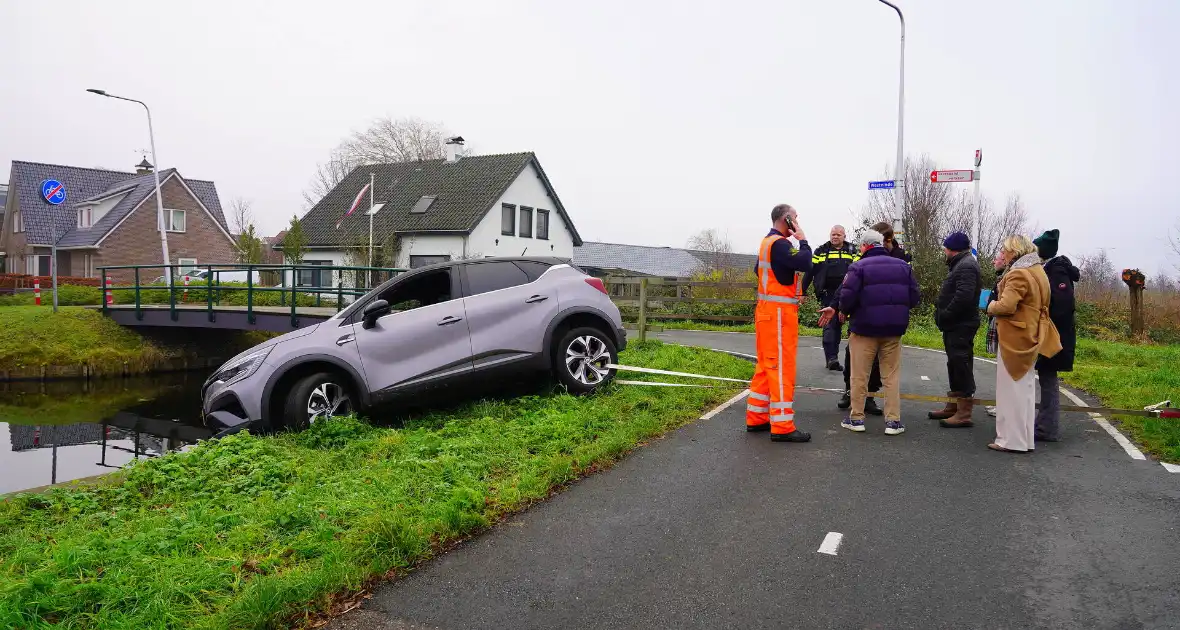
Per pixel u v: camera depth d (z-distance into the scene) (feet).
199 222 149.07
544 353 27.12
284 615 11.41
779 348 21.86
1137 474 18.53
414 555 13.64
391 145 210.38
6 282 114.73
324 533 13.98
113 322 68.13
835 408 27.09
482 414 25.32
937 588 12.36
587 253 206.39
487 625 11.34
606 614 11.63
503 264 28.02
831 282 34.86
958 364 23.75
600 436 21.59
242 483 18.33
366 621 11.51
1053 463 19.57
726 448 21.26
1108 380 31.96
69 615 11.07
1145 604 11.69
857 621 11.30
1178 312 65.21
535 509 16.40
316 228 123.24
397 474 17.95
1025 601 11.87
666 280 70.69
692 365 34.40
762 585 12.55
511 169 117.50
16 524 16.21
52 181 142.20
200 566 12.57
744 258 210.79
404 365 25.62
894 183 59.11
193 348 71.46
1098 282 88.22
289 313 55.47
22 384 58.59
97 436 38.91
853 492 17.28
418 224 113.29
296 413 24.48
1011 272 20.48
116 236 139.13
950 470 18.97
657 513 16.06
